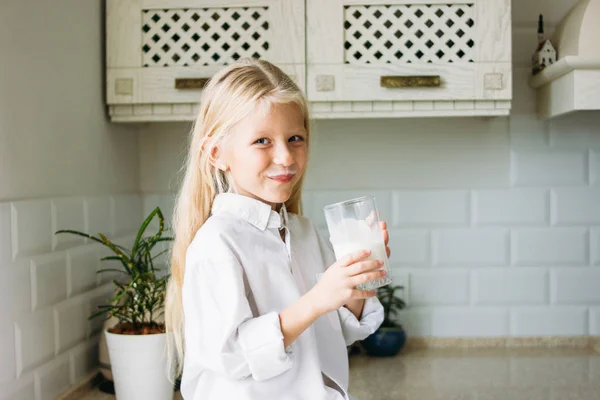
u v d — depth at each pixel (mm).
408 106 1628
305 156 981
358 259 860
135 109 1662
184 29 1711
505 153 1895
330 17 1600
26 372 1290
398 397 1524
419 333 1925
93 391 1555
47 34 1382
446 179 1906
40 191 1347
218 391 926
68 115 1476
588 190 1889
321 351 1018
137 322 1479
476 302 1913
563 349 1892
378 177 1910
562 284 1901
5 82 1216
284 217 1058
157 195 1944
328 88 1602
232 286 895
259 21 1634
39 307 1337
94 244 1608
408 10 1618
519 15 1864
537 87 1854
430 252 1914
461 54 1672
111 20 1631
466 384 1611
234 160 958
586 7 1566
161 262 1922
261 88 939
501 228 1904
